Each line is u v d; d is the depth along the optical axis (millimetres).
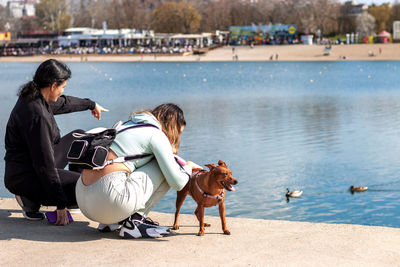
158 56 105562
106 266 3498
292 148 13961
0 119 21031
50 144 4293
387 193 9367
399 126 17906
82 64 89125
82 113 22828
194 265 3533
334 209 8555
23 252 3820
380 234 4434
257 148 14031
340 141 15031
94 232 4469
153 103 28359
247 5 143875
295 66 73188
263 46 109312
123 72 65500
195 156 13031
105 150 3910
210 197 4293
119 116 22047
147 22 142125
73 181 4613
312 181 10391
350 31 129375
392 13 133625
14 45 120125
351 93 33219
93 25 149375
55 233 4391
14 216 5027
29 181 4438
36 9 157250
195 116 21891
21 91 4266
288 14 135125
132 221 4238
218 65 80500
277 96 31953
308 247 4035
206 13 146500
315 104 26531
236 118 20984
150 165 4145
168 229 4418
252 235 4445
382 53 93062
